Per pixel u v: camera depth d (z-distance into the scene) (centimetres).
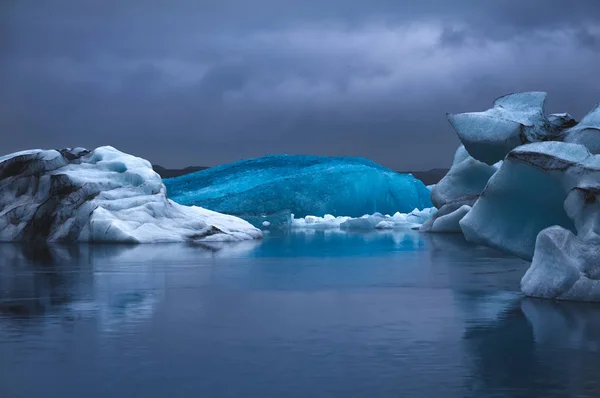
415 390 529
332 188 4134
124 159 2444
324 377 566
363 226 3434
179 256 1678
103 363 612
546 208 1117
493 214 1143
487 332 743
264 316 846
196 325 786
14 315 853
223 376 570
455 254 1750
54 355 641
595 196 970
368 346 679
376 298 996
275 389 534
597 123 1255
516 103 1364
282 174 4453
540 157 1038
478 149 1328
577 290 952
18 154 2383
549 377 562
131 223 2209
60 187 2273
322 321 811
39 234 2248
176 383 550
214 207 4072
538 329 758
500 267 1433
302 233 2883
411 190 4334
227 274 1298
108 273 1312
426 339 710
